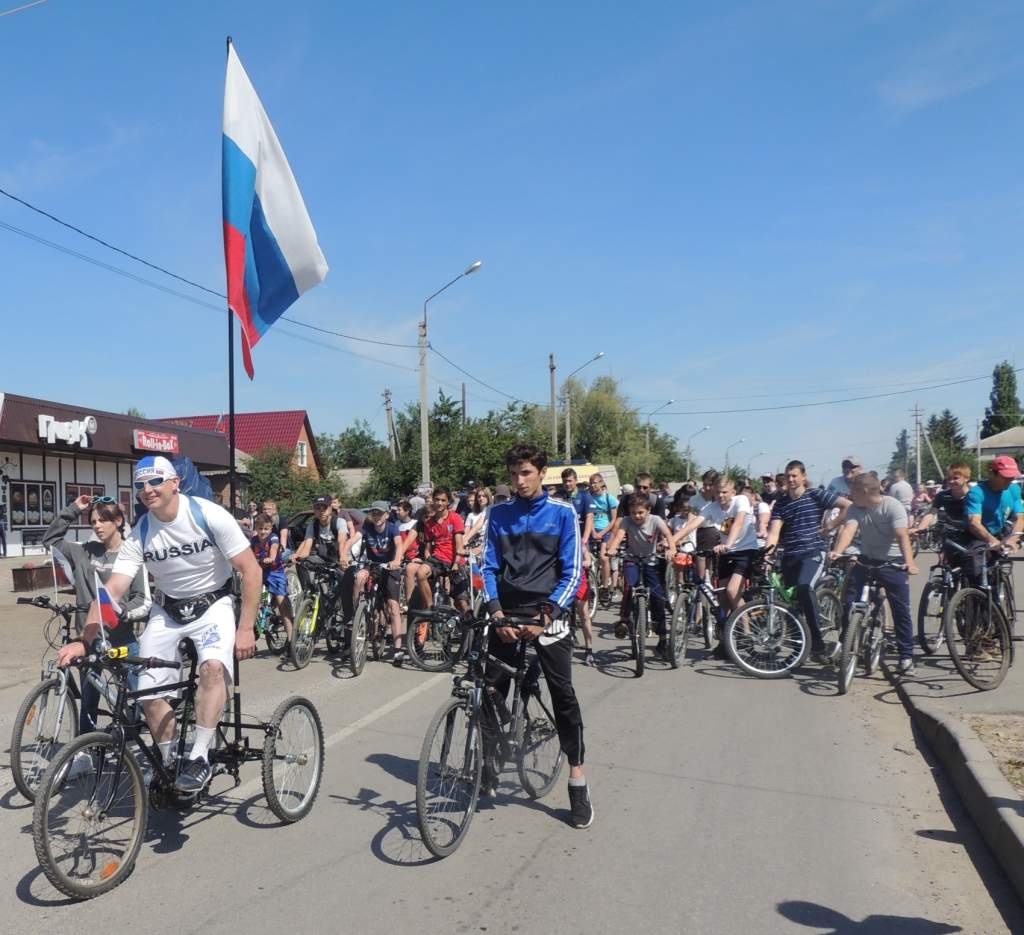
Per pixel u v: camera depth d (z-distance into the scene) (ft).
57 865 11.87
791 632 26.81
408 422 101.71
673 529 33.14
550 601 14.34
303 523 32.07
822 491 28.40
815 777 17.17
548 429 168.96
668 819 15.01
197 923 11.50
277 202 28.19
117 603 15.44
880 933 11.19
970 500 26.40
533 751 16.01
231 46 27.12
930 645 27.89
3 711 23.07
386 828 14.76
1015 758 16.46
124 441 88.28
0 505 77.00
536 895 12.22
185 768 13.80
